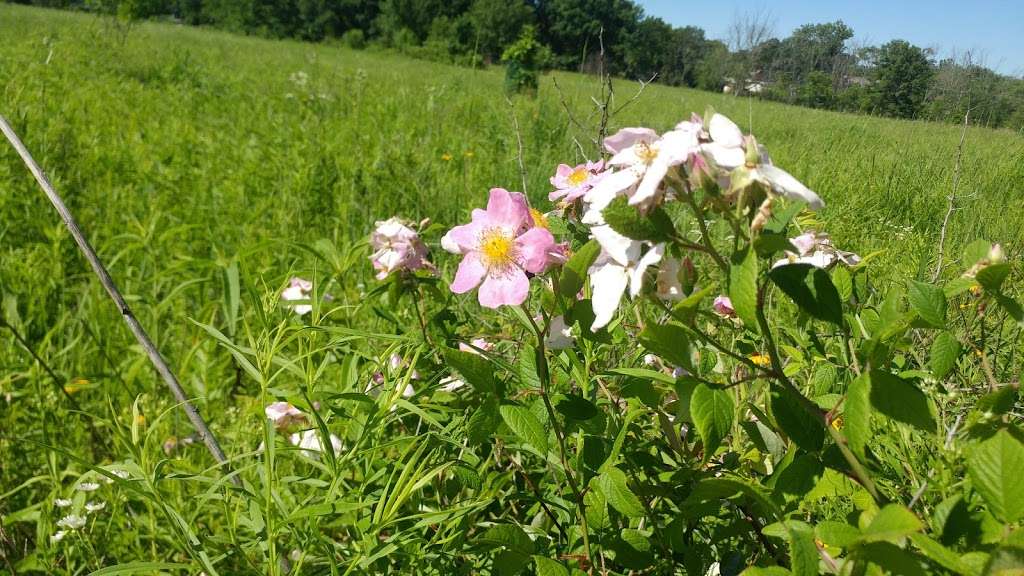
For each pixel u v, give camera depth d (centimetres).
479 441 52
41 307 123
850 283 63
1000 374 78
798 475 46
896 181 214
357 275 145
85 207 182
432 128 341
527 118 351
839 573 37
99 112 313
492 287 53
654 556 60
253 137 275
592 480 55
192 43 1000
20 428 99
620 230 42
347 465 61
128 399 108
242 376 121
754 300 39
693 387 42
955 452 43
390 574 64
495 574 54
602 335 54
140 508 93
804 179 225
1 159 182
